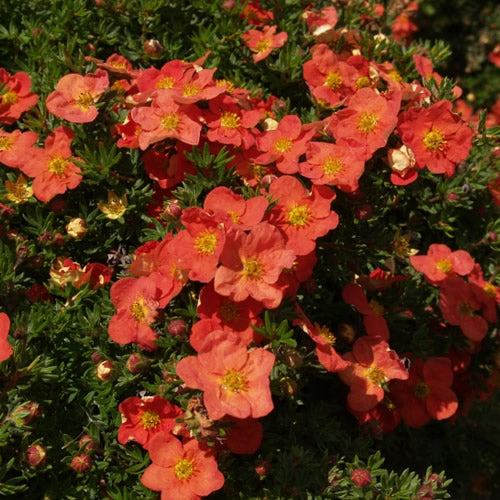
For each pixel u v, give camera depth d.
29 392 0.30
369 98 0.34
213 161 0.33
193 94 0.33
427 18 0.79
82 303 0.34
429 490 0.31
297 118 0.34
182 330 0.30
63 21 0.39
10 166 0.36
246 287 0.29
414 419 0.36
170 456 0.29
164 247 0.31
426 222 0.39
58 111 0.33
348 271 0.35
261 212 0.30
